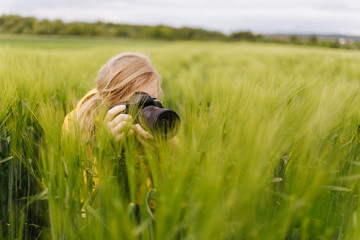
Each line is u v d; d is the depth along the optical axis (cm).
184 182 77
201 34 8038
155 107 105
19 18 6406
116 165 106
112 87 132
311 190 78
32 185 161
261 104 109
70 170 100
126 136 105
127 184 108
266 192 85
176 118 101
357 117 134
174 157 96
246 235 77
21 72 204
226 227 77
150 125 99
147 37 7806
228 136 98
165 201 74
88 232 91
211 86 223
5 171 150
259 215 82
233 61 961
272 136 79
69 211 97
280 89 132
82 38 6794
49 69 282
